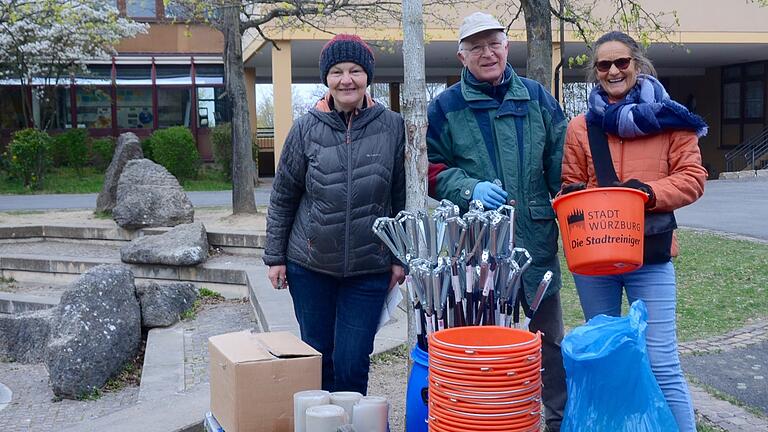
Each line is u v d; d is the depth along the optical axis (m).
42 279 10.23
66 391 6.18
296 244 3.82
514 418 2.81
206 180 23.47
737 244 10.50
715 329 6.45
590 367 2.87
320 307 3.84
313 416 2.97
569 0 14.32
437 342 2.89
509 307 3.23
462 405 2.81
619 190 3.05
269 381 3.31
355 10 13.25
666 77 31.08
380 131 3.68
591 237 3.07
